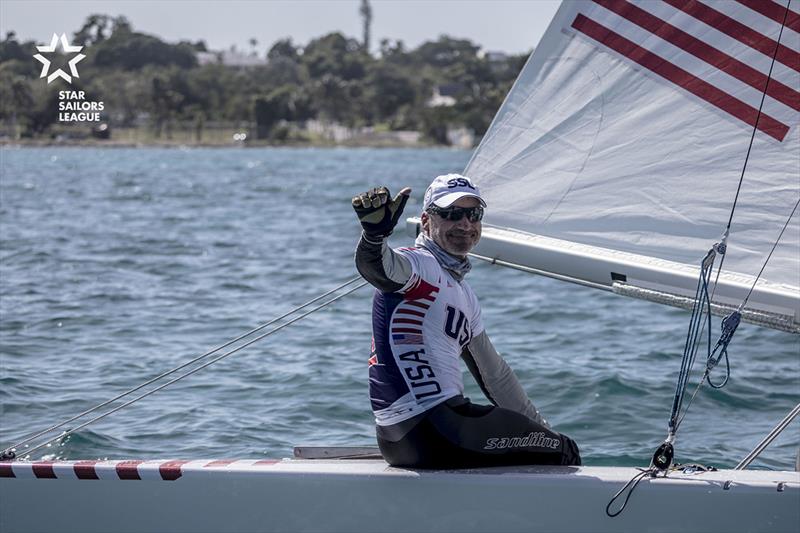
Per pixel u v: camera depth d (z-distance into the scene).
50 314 41.22
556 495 13.05
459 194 13.40
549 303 44.78
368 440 24.62
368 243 12.55
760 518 12.57
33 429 25.44
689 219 14.77
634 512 12.87
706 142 14.81
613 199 15.33
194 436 24.88
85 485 14.06
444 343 13.61
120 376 30.98
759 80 14.48
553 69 15.92
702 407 27.20
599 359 33.16
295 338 36.41
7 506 14.26
